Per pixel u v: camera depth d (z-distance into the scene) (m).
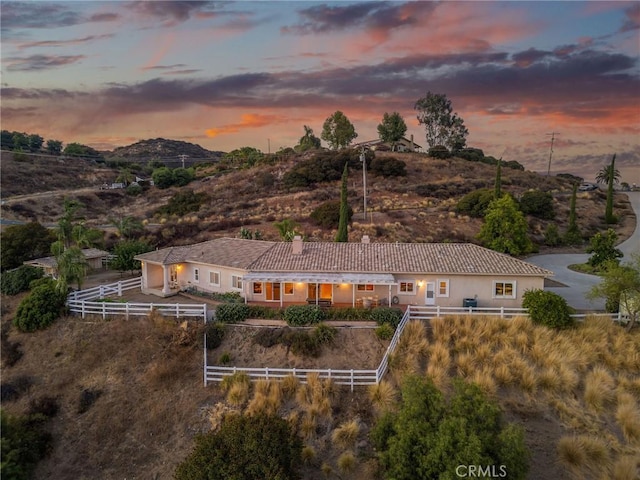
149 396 24.19
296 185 83.38
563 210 69.75
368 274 30.78
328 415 21.92
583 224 64.50
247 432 17.20
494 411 15.84
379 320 27.80
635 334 26.84
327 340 26.30
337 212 55.81
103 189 102.56
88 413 23.81
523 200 66.25
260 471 16.19
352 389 23.42
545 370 24.03
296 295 32.19
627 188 95.62
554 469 18.77
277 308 29.36
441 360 24.55
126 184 109.38
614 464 18.69
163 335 27.50
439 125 121.31
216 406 22.92
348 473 19.08
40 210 79.94
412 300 31.03
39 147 155.00
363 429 21.17
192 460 16.73
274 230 54.91
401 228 55.22
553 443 19.92
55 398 24.81
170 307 30.00
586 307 31.70
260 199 76.56
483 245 49.22
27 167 113.62
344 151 94.31
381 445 17.12
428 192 75.00
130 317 29.64
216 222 62.19
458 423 15.12
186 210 78.00
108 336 28.20
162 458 21.14
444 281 30.70
